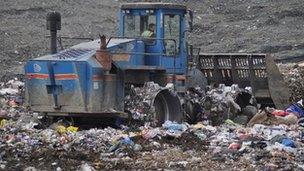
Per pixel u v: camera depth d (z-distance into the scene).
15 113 39.19
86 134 33.00
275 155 29.14
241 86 45.44
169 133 33.59
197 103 40.44
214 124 39.97
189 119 40.06
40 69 35.97
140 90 37.12
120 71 36.53
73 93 35.44
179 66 40.34
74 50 36.84
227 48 81.19
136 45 38.53
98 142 31.61
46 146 30.89
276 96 43.75
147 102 36.59
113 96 36.19
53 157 28.69
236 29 89.81
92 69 35.28
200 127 35.81
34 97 36.28
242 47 81.62
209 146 31.45
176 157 29.02
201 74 42.75
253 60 44.59
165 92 37.59
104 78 35.78
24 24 85.69
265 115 39.59
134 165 27.41
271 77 43.91
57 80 35.69
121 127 36.19
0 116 38.38
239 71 45.28
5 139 31.91
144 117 36.56
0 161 27.72
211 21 93.88
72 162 27.83
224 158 28.80
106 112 35.72
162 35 39.44
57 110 35.81
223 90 42.22
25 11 90.00
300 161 28.44
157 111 37.56
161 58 39.31
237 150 30.09
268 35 86.38
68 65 35.41
